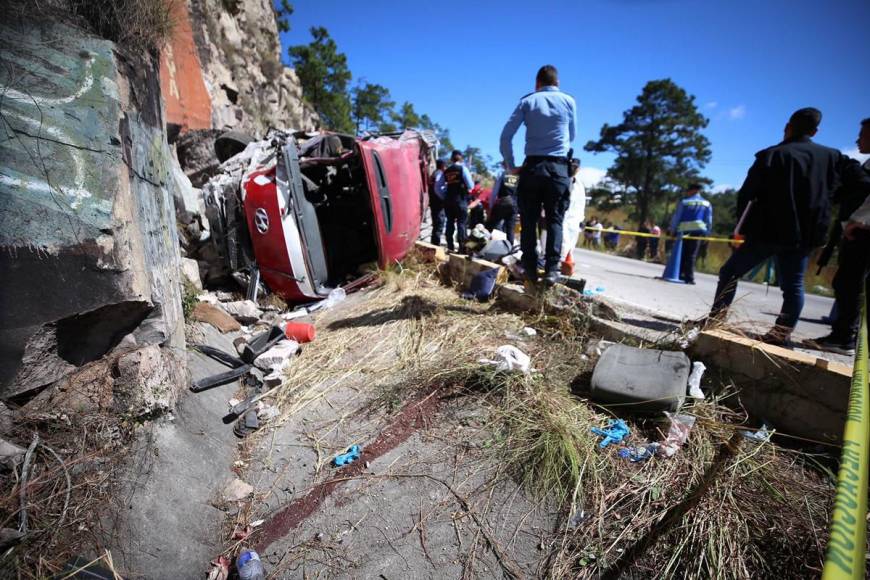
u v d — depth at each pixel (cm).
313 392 323
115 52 214
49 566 162
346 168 654
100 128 203
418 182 656
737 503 195
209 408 284
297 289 513
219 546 211
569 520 204
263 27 1650
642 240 1590
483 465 238
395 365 342
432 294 483
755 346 255
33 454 186
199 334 352
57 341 203
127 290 211
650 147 4647
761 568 174
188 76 789
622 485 212
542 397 274
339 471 248
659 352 279
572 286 414
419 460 249
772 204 299
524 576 187
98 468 197
